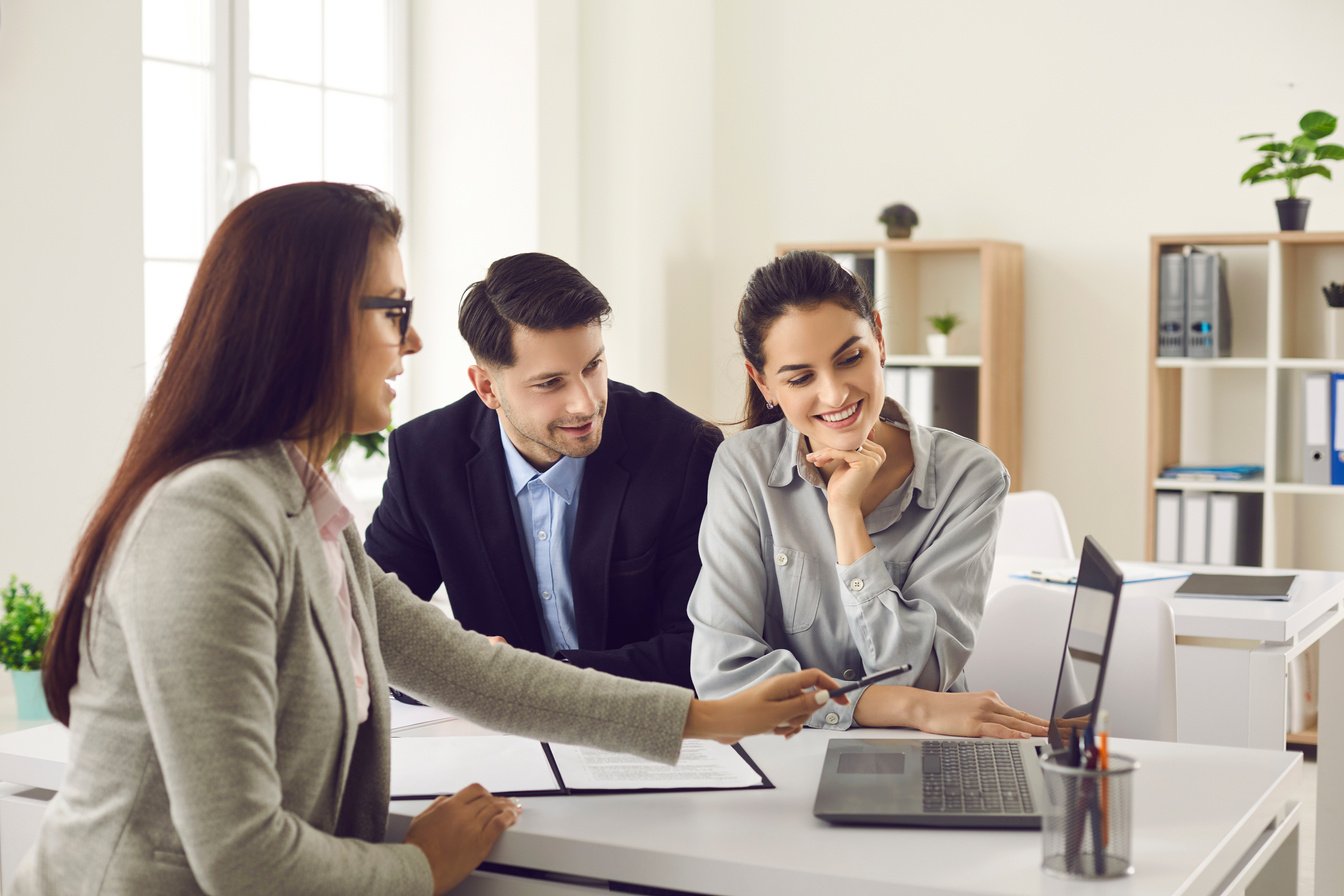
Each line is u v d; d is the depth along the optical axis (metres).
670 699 1.61
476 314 2.07
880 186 5.28
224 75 4.43
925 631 1.89
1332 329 4.34
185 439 1.31
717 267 5.56
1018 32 5.05
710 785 1.59
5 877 1.76
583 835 1.43
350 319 1.35
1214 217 4.82
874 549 1.91
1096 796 1.26
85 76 3.27
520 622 2.29
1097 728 1.34
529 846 1.44
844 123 5.32
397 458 2.33
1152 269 4.49
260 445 1.33
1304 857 3.36
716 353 5.57
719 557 2.01
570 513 2.26
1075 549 5.05
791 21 5.39
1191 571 3.31
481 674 1.63
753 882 1.33
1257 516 4.62
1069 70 4.98
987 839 1.39
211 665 1.21
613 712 1.60
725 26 5.50
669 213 5.28
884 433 2.01
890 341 4.96
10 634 2.68
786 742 1.79
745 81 5.48
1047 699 2.38
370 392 1.39
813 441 1.91
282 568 1.30
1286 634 2.69
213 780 1.20
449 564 2.28
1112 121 4.94
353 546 1.53
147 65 4.23
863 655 1.91
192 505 1.25
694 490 2.26
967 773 1.57
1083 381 5.02
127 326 3.37
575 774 1.64
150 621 1.21
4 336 3.12
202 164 4.40
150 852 1.26
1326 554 4.67
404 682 1.64
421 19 5.05
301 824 1.28
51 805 1.34
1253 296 4.72
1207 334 4.46
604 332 5.18
